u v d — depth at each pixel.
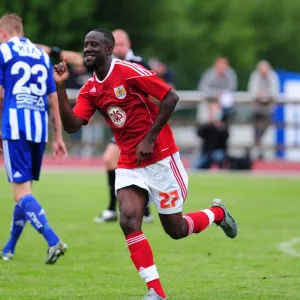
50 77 25.67
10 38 25.75
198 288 22.44
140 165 20.50
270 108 62.94
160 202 20.66
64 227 33.47
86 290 22.12
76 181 51.38
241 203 41.50
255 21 129.50
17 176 25.00
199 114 63.91
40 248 28.44
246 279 23.66
